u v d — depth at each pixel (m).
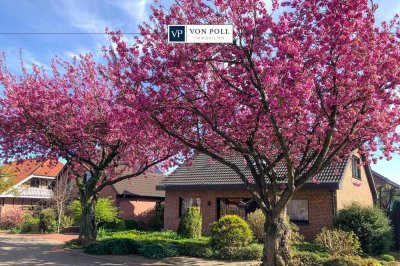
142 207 30.64
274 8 9.21
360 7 8.50
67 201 28.09
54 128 15.24
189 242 14.97
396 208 18.78
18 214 27.81
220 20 9.73
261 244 15.37
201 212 21.08
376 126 9.77
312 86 8.16
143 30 10.14
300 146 11.29
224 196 20.61
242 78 9.73
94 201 16.62
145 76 10.02
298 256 11.51
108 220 24.73
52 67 15.84
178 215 21.92
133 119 10.55
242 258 13.49
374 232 15.55
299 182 10.12
